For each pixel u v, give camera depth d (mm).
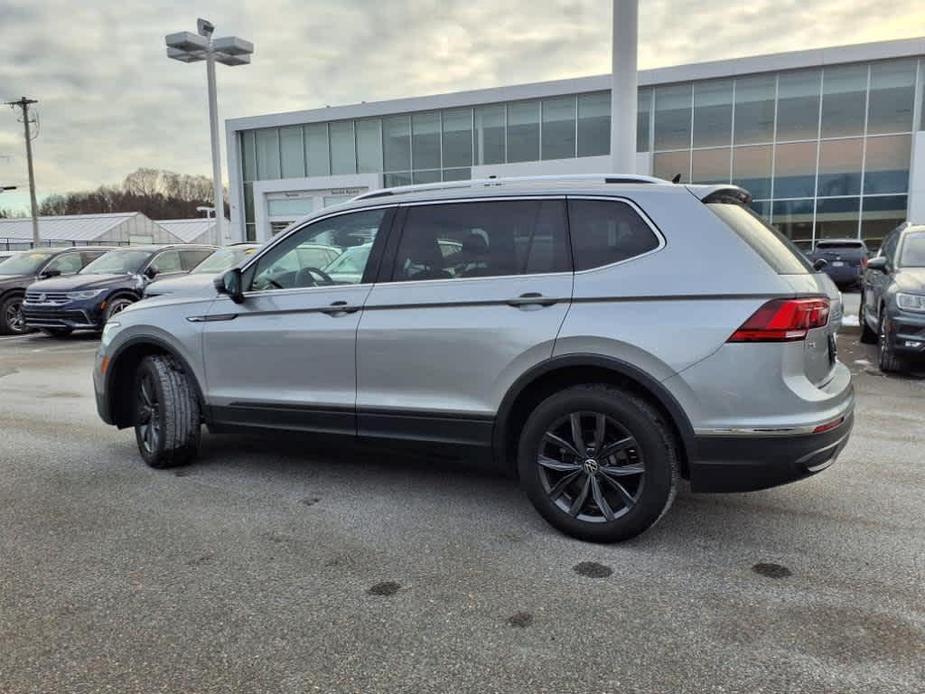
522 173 28172
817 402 3297
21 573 3363
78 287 12555
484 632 2824
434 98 29641
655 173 27000
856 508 4113
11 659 2654
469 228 3904
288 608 3021
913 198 23844
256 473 4887
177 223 84625
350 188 31844
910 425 6000
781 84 25172
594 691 2447
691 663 2600
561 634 2803
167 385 4816
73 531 3869
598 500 3598
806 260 3805
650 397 3502
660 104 26594
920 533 3752
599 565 3412
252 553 3578
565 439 3686
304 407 4340
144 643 2762
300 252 4473
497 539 3738
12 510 4195
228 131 33781
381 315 4047
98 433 6059
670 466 3451
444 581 3260
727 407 3277
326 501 4332
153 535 3811
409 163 30875
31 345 12680
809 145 25141
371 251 4176
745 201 3994
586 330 3484
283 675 2553
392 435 4094
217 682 2514
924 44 23203
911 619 2887
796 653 2650
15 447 5602
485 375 3764
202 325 4695
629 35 9781
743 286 3273
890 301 8109
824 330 3512
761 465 3275
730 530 3812
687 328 3312
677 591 3146
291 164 33281
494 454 3852
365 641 2766
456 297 3836
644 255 3482
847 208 25000
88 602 3082
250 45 20766
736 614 2943
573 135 28000
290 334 4336
